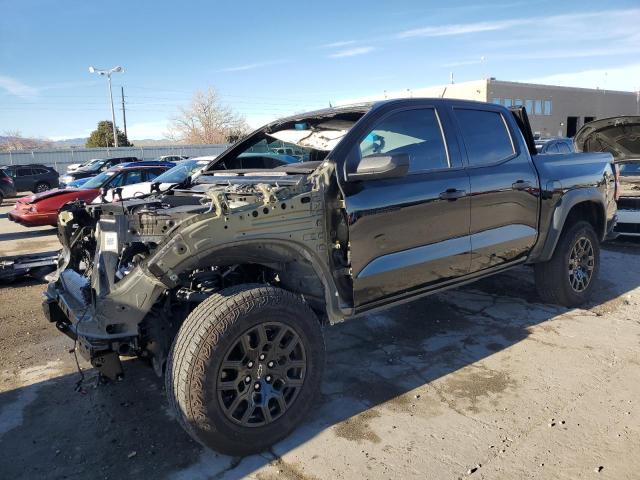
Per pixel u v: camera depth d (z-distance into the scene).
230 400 2.87
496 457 2.86
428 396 3.55
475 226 4.05
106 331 2.84
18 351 4.61
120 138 63.28
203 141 70.31
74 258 3.88
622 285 5.96
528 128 4.85
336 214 3.32
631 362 3.96
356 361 4.14
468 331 4.68
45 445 3.12
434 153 3.88
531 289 5.82
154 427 3.28
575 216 5.21
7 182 23.08
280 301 2.95
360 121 3.50
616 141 8.04
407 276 3.63
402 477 2.71
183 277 3.30
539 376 3.78
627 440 2.98
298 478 2.73
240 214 2.91
